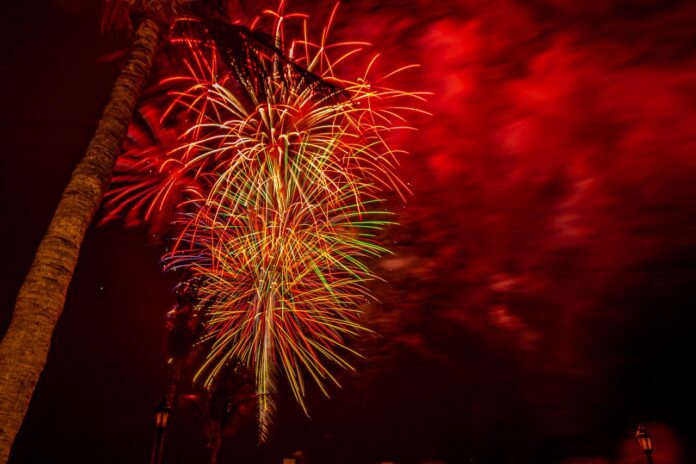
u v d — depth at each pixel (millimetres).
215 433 17469
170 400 14086
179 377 14742
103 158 6043
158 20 7395
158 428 13422
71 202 5609
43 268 5172
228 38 7070
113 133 6285
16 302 5070
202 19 7270
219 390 17500
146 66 7074
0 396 4609
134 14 7539
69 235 5418
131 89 6723
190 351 14852
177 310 15227
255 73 7156
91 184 5793
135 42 7164
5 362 4734
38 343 4891
